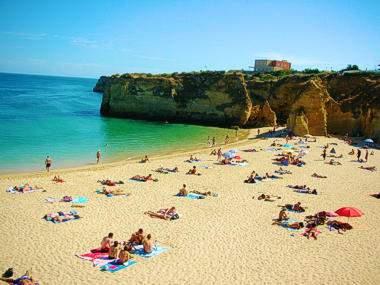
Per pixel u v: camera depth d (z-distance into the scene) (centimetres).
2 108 9694
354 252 2041
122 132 6769
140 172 3759
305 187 3325
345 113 7069
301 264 1875
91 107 11488
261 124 8188
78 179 3381
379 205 2925
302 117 6569
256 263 1867
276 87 8800
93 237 2098
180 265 1809
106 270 1731
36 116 8450
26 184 3044
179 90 9100
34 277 1641
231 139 6353
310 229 2259
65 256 1855
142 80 9231
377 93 6925
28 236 2077
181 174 3731
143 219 2419
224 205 2778
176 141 6019
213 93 8712
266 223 2425
